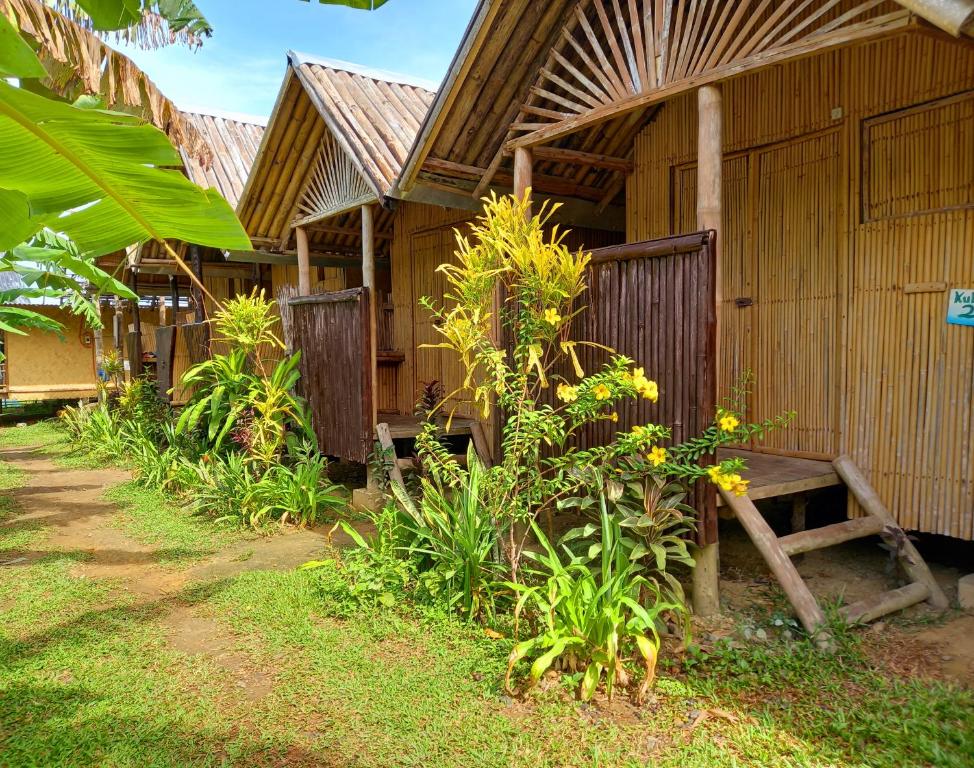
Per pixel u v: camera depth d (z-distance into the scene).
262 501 5.98
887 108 4.31
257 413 6.93
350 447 6.59
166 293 16.44
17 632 3.77
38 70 1.69
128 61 4.31
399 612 3.88
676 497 3.65
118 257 12.08
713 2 3.85
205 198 1.93
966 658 3.21
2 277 16.59
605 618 2.99
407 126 7.35
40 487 8.00
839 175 4.59
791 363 4.88
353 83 7.80
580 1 4.52
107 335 18.23
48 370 17.14
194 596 4.23
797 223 4.86
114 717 2.86
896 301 4.25
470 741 2.65
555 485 3.73
